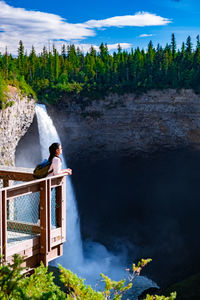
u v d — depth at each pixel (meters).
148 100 80.94
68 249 55.56
